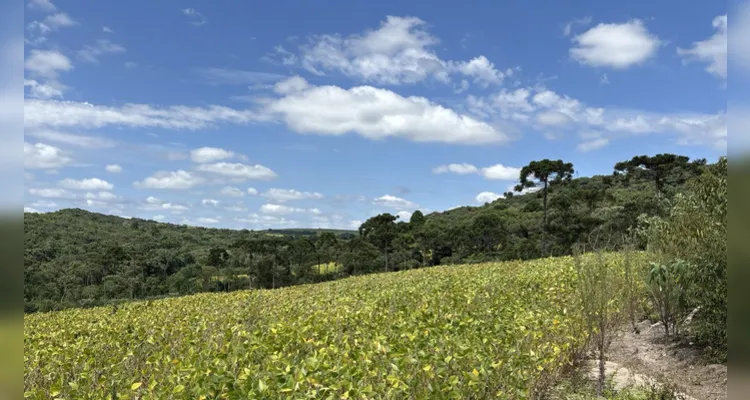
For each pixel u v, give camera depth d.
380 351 4.39
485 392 4.09
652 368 6.36
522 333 5.32
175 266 33.72
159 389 4.06
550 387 5.55
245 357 4.55
